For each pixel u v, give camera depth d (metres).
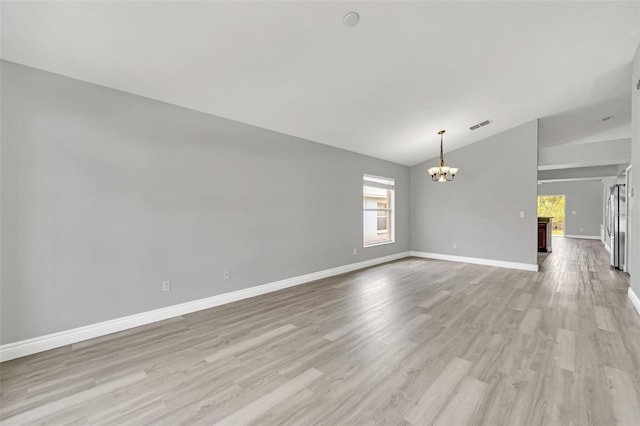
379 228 6.62
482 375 2.04
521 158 5.63
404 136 5.26
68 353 2.40
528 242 5.55
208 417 1.65
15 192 2.34
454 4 2.44
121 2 1.94
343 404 1.75
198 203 3.41
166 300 3.16
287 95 3.40
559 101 4.75
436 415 1.65
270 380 2.01
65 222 2.56
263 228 4.08
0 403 1.78
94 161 2.71
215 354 2.38
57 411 1.71
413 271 5.49
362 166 5.84
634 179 3.57
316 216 4.88
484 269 5.62
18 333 2.35
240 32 2.35
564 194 11.66
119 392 1.89
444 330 2.81
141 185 2.98
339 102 3.73
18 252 2.35
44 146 2.46
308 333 2.77
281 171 4.33
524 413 1.65
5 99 2.31
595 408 1.68
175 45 2.38
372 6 2.33
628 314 3.17
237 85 3.07
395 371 2.10
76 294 2.61
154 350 2.45
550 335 2.66
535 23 2.81
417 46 2.89
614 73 3.92
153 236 3.06
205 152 3.48
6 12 1.90
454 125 5.11
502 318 3.10
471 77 3.64
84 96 2.66
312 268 4.80
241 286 3.82
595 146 5.47
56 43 2.21
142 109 3.00
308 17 2.31
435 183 6.84
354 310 3.39
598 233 10.97
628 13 2.77
